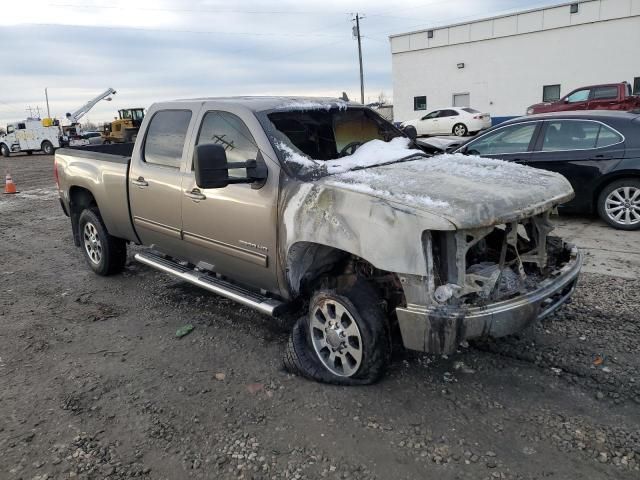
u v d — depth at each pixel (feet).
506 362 12.44
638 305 15.10
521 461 9.18
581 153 23.53
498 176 12.02
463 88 103.50
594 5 86.74
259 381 12.33
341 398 11.37
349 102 16.06
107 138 115.65
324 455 9.63
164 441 10.32
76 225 21.67
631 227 22.94
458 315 9.74
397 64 111.34
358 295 11.20
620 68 86.84
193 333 15.21
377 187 10.91
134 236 17.90
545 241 11.57
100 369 13.35
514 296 10.36
